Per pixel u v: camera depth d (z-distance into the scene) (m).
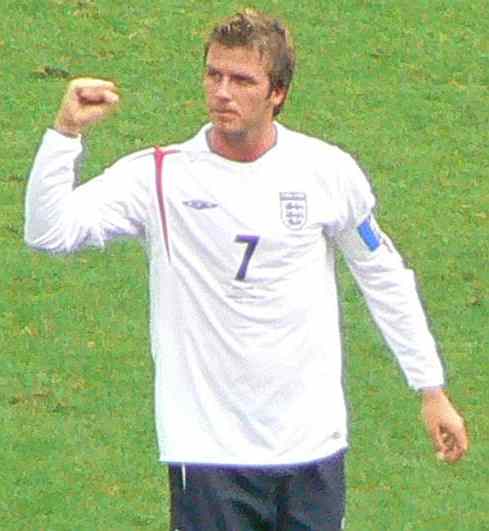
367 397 37.44
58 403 36.59
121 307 41.69
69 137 20.03
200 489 21.06
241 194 20.64
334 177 20.97
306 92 55.81
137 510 32.16
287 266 20.75
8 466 33.62
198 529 21.22
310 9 61.09
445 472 34.25
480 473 34.25
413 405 37.09
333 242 21.48
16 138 51.41
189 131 52.69
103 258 44.19
